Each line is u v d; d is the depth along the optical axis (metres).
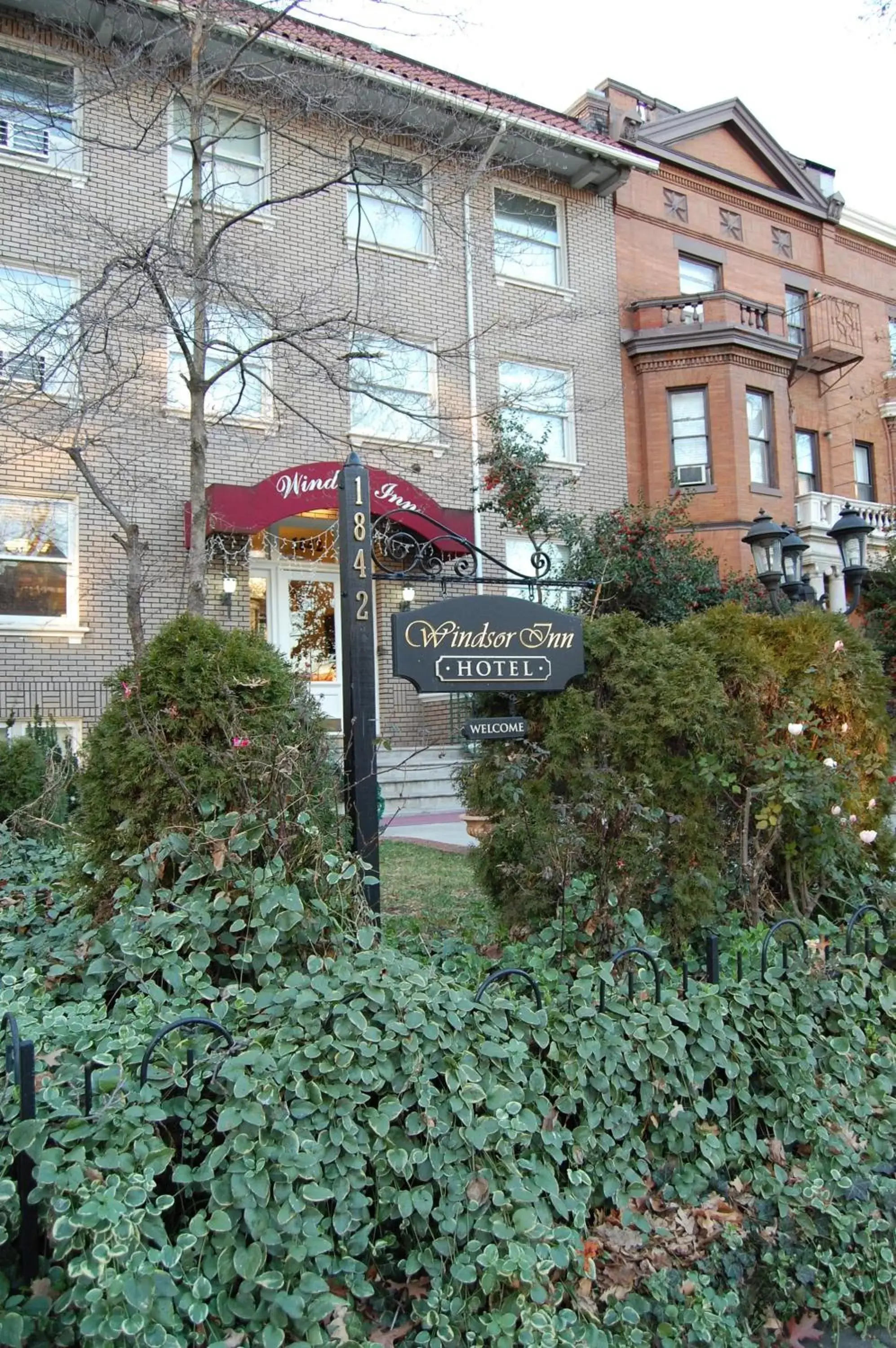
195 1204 2.37
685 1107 3.05
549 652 3.99
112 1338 1.80
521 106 15.54
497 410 11.81
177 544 11.98
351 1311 2.24
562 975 3.35
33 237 11.33
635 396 16.77
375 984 2.64
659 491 16.39
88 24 9.62
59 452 11.25
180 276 7.43
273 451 12.76
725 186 18.66
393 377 10.55
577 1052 2.81
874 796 4.72
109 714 3.50
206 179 8.58
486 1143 2.50
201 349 7.17
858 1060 3.38
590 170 15.89
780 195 19.38
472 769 4.21
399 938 3.95
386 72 11.29
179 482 12.05
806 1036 3.26
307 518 13.91
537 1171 2.52
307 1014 2.60
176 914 2.90
